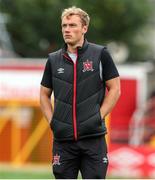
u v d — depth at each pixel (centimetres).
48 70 1680
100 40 7938
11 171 3684
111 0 8044
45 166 3994
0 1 7488
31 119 4003
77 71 1630
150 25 9769
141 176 3688
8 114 4025
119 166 3741
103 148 1641
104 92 1659
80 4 7612
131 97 4203
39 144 4003
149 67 4803
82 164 1645
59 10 7488
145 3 8556
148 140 4162
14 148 4025
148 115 4212
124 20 8400
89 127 1619
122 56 9238
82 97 1625
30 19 7500
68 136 1627
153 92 4575
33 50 7556
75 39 1633
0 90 4016
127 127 4147
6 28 7425
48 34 7569
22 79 3994
